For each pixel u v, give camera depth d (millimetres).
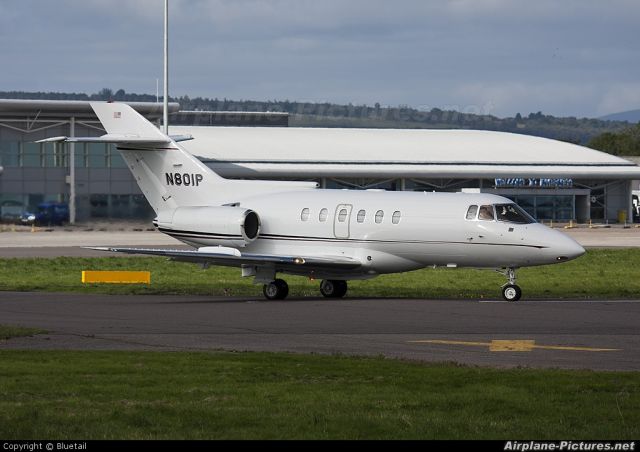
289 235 111562
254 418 42781
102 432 40344
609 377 52594
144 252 102062
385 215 106688
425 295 111438
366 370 55250
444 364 58000
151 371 55031
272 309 93500
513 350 65500
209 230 113312
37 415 43031
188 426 41406
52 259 164750
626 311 90188
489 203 103375
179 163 118875
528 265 103000
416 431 40625
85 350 64938
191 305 98188
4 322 82875
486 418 42875
